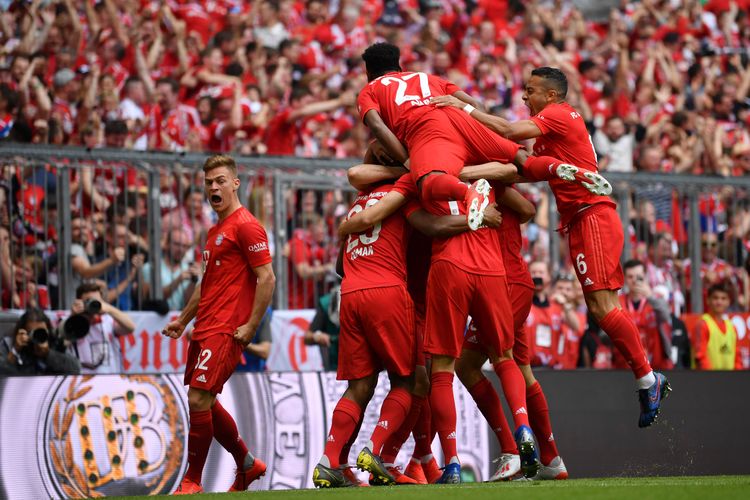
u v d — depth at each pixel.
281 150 38.59
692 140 44.44
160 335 27.80
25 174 27.36
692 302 33.03
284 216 30.00
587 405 28.08
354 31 44.56
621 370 28.58
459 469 19.08
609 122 41.84
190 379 21.20
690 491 14.94
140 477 24.30
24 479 22.92
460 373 20.47
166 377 25.08
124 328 27.05
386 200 19.17
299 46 41.78
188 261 28.95
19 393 23.16
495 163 19.77
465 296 18.95
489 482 19.50
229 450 21.95
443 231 18.91
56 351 25.52
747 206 33.94
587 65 46.28
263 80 40.28
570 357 30.73
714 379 29.31
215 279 20.94
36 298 27.30
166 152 28.95
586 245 20.64
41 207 27.47
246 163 29.84
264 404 25.73
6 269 26.98
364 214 19.17
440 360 19.23
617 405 28.42
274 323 29.11
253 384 25.69
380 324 19.05
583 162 20.66
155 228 28.61
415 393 20.56
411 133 19.66
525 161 20.19
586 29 49.53
